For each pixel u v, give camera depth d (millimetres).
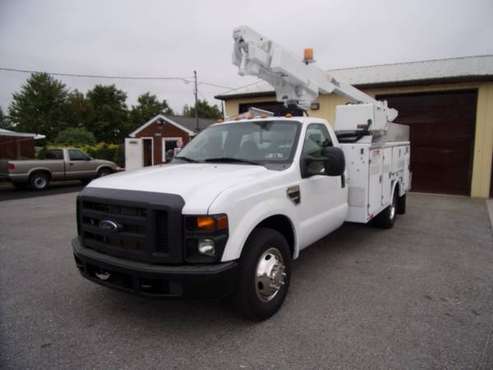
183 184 3008
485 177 10984
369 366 2635
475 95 11047
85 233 3320
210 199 2830
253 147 4156
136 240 2900
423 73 12523
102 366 2658
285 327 3195
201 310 3537
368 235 6445
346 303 3672
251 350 2850
